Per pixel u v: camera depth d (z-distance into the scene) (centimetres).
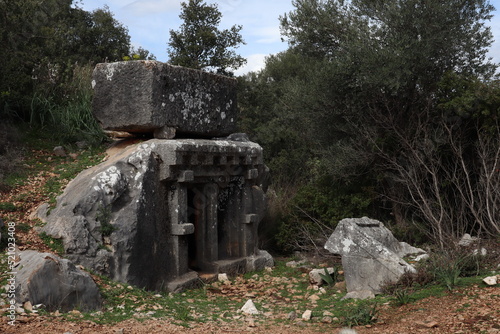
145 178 678
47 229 632
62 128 946
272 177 1293
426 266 649
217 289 712
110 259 625
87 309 512
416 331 448
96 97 763
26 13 1178
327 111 1080
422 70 999
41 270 492
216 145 770
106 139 923
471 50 1000
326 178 1119
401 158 1025
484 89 926
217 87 839
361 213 1013
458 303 513
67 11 1839
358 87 1048
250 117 1817
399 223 1001
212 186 786
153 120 714
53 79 1099
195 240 784
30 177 778
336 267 794
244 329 488
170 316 523
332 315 543
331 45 1152
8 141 859
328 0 1117
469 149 1009
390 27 1013
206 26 1697
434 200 978
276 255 990
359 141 1028
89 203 643
